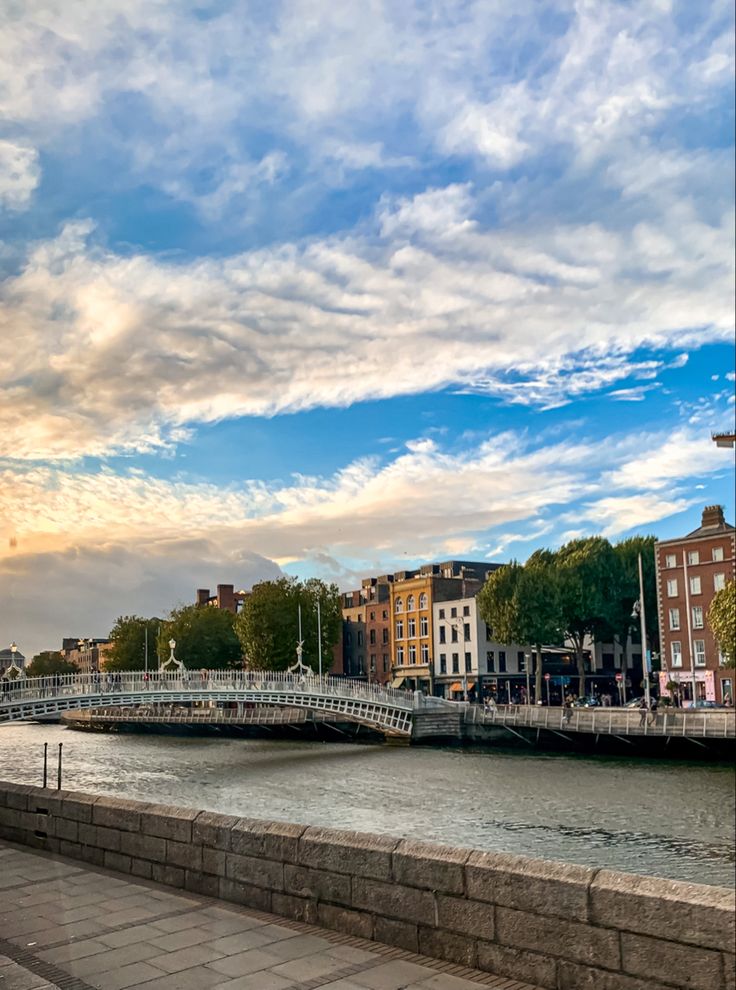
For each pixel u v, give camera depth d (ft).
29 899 27.14
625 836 109.91
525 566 319.06
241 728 304.71
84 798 34.01
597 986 19.76
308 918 25.68
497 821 122.52
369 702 242.17
